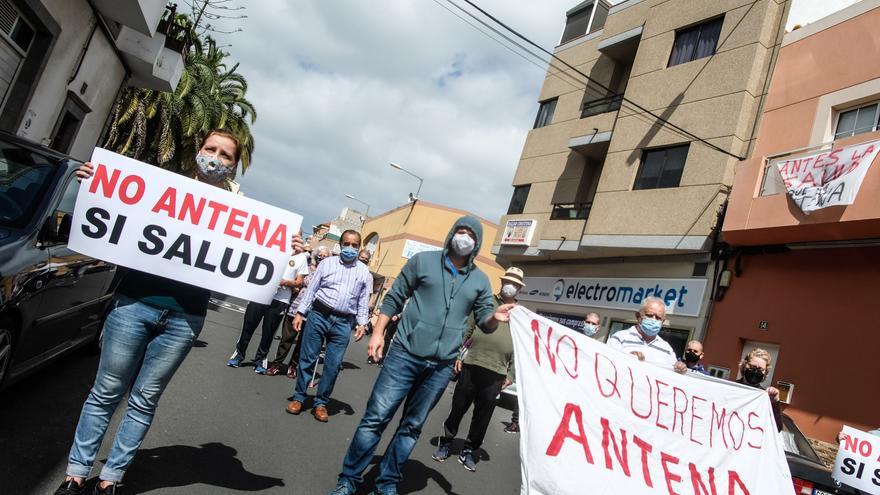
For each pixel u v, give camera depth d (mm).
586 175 19906
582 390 4156
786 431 6242
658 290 14961
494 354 5961
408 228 41688
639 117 16625
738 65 14484
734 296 13047
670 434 4414
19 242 4148
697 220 14062
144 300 3244
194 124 24828
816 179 11195
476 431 6047
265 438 5121
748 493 4570
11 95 10984
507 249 21641
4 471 3332
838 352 10727
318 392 6324
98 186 3363
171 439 4465
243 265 3498
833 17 12781
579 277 18234
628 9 19062
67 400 4984
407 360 4062
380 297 31234
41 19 10555
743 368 6254
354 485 4043
